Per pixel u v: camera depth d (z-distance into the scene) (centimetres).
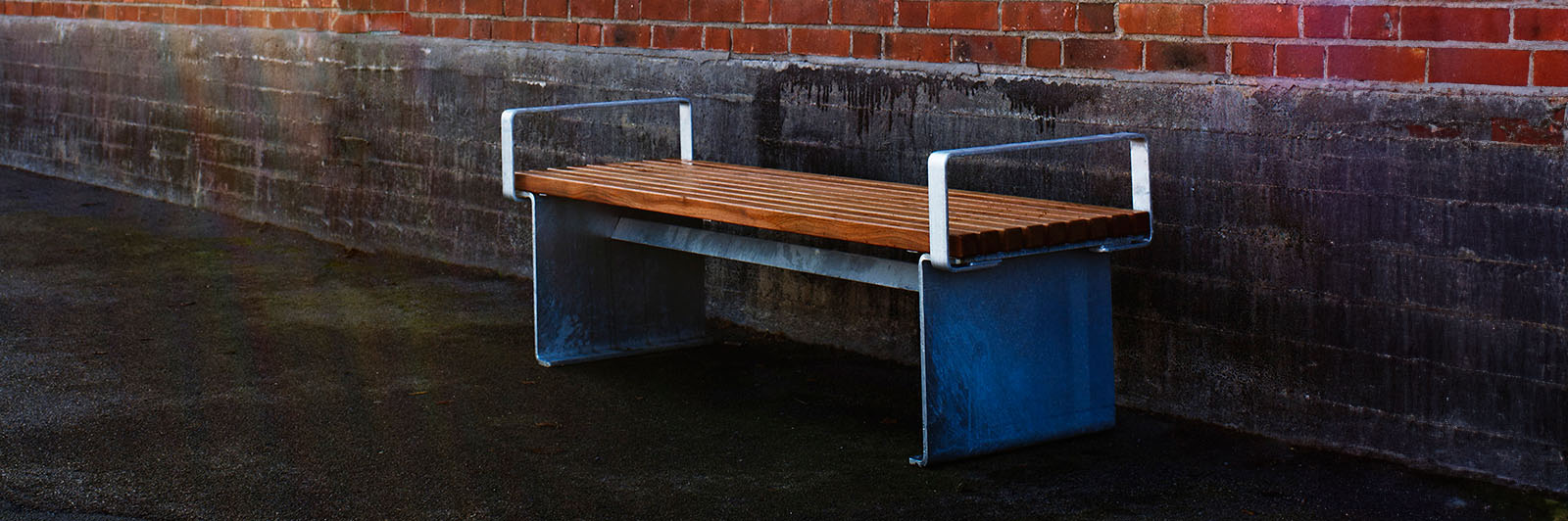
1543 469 406
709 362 562
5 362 540
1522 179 397
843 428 480
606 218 561
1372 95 421
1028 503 409
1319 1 429
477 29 707
